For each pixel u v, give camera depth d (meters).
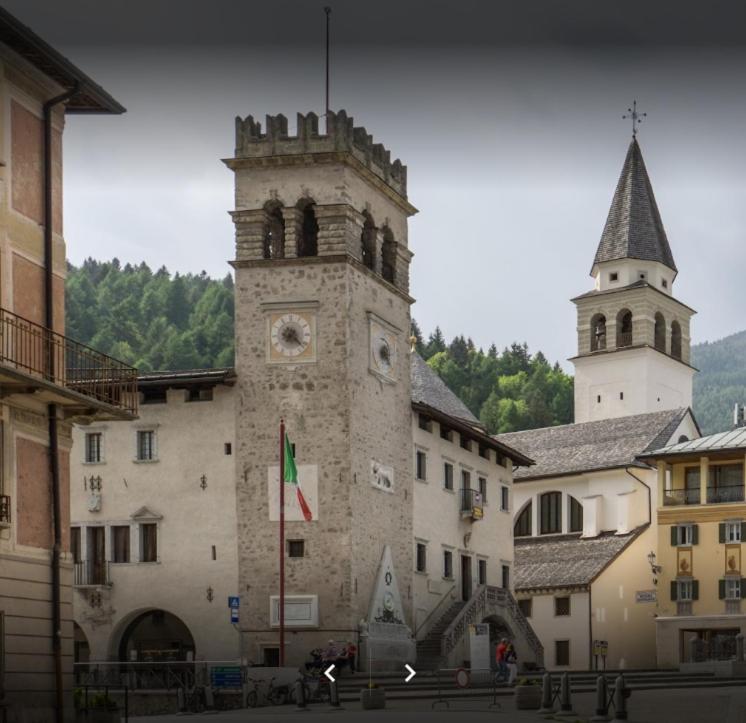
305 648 66.44
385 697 55.81
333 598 66.50
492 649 75.75
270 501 67.69
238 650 66.88
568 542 99.38
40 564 40.19
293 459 66.44
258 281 69.31
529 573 95.19
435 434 77.94
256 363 68.81
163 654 69.44
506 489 88.19
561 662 91.31
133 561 68.94
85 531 69.88
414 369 89.88
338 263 68.62
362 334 69.69
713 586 86.56
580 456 103.81
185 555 68.31
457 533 80.19
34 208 41.00
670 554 88.25
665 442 101.88
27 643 39.19
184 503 68.75
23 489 39.72
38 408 40.72
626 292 130.12
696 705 48.84
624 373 128.62
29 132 40.88
